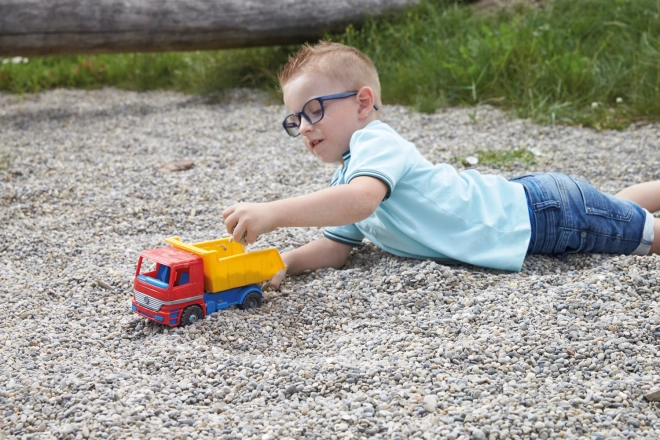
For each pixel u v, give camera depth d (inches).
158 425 83.4
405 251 125.2
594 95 249.6
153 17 276.5
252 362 96.6
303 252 129.2
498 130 232.4
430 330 103.6
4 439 82.3
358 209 109.2
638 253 128.4
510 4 315.3
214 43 290.0
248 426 82.4
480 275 118.8
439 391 88.4
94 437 81.8
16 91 331.6
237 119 263.3
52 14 262.7
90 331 110.7
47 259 143.3
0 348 104.7
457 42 283.3
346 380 91.7
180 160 212.7
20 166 207.8
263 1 291.3
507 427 80.6
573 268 123.9
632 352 95.3
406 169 118.9
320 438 80.1
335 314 112.1
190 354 99.4
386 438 79.7
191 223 162.2
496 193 123.4
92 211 170.2
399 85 268.8
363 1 305.1
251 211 105.7
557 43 269.0
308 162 208.7
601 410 84.2
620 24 273.7
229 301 113.7
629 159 200.7
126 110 287.7
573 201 123.6
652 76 247.4
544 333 100.0
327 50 124.3
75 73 347.6
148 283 110.0
